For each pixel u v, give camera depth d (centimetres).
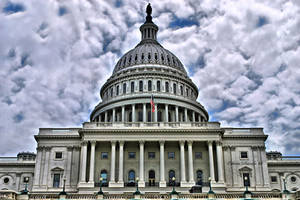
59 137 7462
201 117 9838
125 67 10281
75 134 7500
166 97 9144
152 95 8556
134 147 7406
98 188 6619
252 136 7481
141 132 7188
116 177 7094
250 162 7319
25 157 9344
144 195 4762
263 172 7231
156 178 7162
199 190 6006
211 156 7044
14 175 8406
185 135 7194
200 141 7206
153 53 10419
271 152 9675
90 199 4788
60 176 7194
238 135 7475
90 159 7050
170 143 7350
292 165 8394
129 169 7225
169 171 7231
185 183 6762
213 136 7188
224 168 7269
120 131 7156
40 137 7444
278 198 4753
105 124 7381
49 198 4812
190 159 7025
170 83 9712
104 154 7350
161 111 9156
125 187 6581
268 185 7119
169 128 7219
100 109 9600
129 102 9106
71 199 4722
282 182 8244
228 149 7425
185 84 10025
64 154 7369
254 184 7144
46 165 7262
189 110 9388
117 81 9894
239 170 7250
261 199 4684
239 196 4844
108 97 9938
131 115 9156
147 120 9038
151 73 9669
